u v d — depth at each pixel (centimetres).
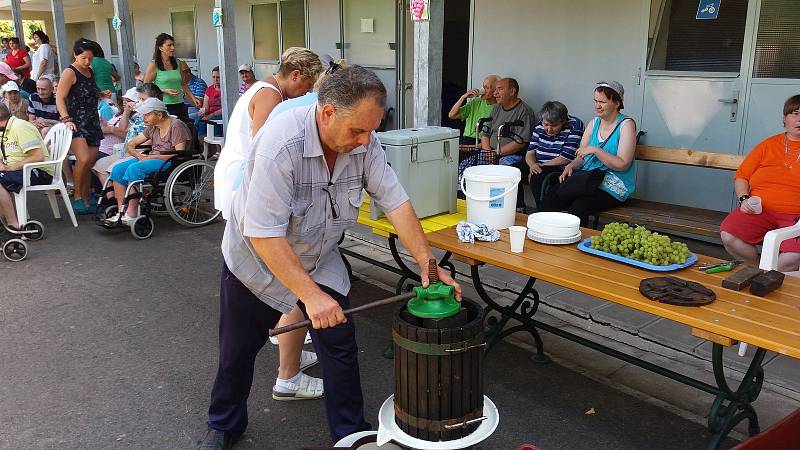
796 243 350
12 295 452
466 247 298
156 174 577
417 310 199
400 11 757
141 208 584
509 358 351
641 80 525
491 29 630
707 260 276
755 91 463
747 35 461
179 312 420
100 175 648
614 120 461
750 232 378
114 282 477
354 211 237
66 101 634
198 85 997
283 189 212
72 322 406
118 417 301
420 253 232
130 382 332
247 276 236
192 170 611
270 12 956
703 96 491
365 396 316
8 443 280
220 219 647
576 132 508
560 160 501
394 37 768
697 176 502
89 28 1686
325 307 205
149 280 480
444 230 328
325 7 859
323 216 229
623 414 296
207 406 310
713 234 406
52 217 662
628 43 527
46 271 502
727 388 249
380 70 802
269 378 335
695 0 484
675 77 504
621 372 334
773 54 453
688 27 492
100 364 351
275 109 261
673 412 297
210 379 335
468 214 332
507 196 320
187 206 617
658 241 270
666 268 260
